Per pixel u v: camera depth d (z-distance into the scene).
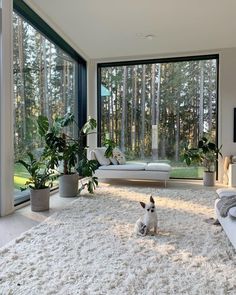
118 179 5.73
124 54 5.92
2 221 3.08
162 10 4.01
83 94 6.21
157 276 1.86
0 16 3.23
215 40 5.13
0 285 1.74
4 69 3.29
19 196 3.86
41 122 3.94
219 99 5.62
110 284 1.75
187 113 5.96
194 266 2.00
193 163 5.84
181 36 4.95
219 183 5.49
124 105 6.32
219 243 2.41
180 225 2.89
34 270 1.93
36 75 4.28
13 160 3.49
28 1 3.68
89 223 2.95
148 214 2.62
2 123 3.29
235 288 1.72
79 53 5.68
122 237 2.55
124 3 3.83
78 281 1.79
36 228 2.78
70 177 4.27
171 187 5.04
